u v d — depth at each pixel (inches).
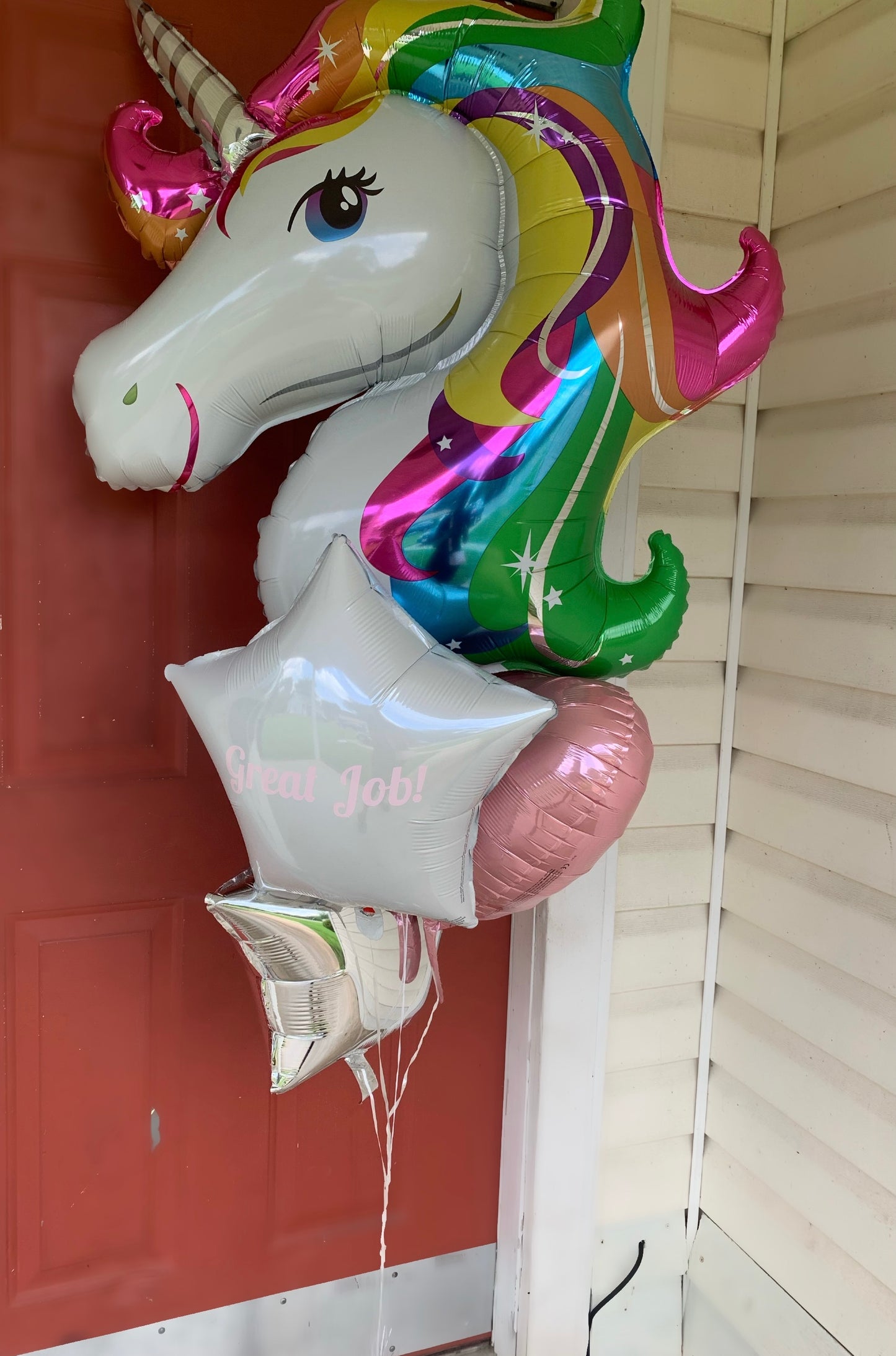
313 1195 55.9
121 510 46.5
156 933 50.3
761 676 55.9
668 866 58.3
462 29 34.0
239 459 47.8
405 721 31.2
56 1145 50.1
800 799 53.3
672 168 51.5
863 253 48.3
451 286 33.8
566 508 34.0
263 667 32.5
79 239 43.8
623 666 37.7
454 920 35.0
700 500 55.1
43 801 47.2
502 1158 60.5
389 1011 40.0
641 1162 60.7
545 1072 56.2
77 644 46.6
